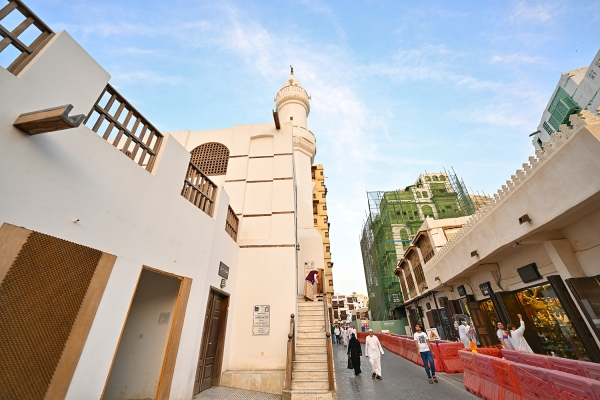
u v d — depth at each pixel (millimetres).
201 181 6910
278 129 11492
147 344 5402
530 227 6742
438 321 16219
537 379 3928
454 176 29609
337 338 20812
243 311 7980
